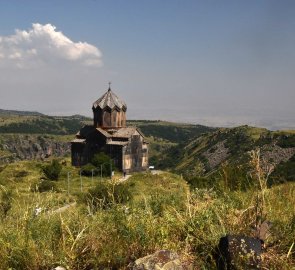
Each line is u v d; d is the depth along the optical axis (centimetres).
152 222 520
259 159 518
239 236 414
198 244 454
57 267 435
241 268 381
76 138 8100
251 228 469
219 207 560
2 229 518
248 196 605
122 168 7331
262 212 488
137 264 402
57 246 484
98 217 563
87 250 470
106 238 488
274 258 404
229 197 609
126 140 7494
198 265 416
